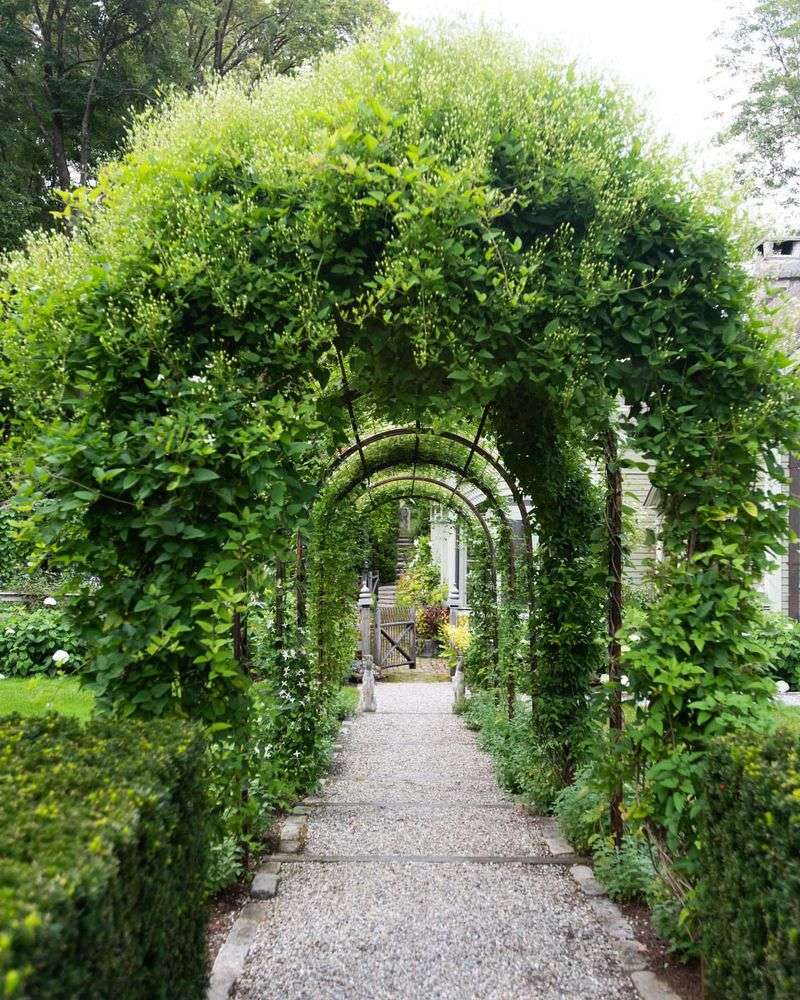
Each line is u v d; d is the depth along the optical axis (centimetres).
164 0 1644
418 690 1209
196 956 228
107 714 273
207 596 282
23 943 112
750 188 322
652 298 324
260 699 403
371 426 564
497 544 775
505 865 395
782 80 2050
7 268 314
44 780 184
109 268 295
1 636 809
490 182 316
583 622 482
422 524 1983
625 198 314
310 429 326
